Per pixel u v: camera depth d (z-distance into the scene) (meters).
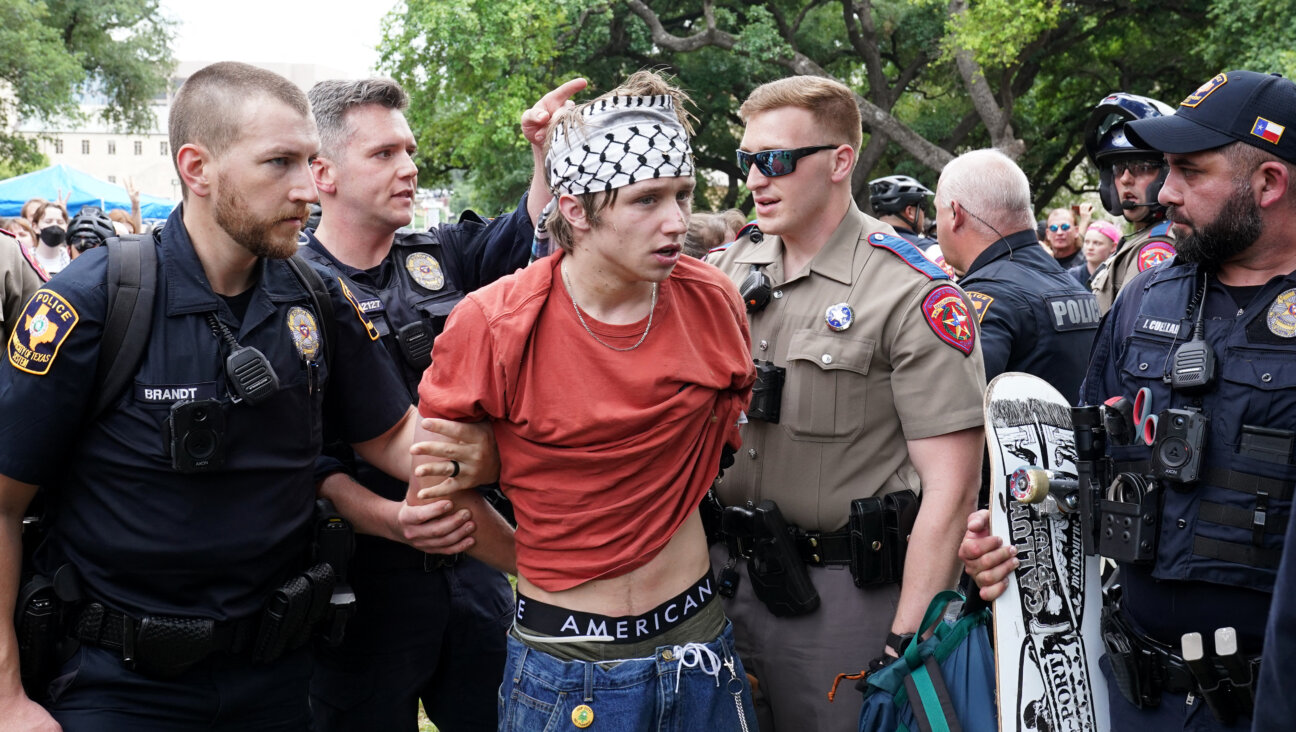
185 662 2.00
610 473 1.85
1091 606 2.38
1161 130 1.99
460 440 1.91
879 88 22.00
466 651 2.79
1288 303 1.92
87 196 15.16
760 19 20.98
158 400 1.97
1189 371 1.98
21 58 25.84
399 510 2.28
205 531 2.01
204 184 1.99
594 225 1.77
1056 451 2.41
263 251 2.00
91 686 1.98
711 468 1.97
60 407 1.92
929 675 2.22
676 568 1.93
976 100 18.78
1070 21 20.20
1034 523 2.33
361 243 2.79
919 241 5.00
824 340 2.41
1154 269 2.22
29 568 2.07
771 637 2.48
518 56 19.28
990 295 2.96
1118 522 2.04
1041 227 9.05
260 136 1.94
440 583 2.70
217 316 2.04
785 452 2.45
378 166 2.71
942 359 2.34
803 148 2.40
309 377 2.15
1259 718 1.47
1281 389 1.88
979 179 3.07
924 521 2.31
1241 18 16.88
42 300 1.94
